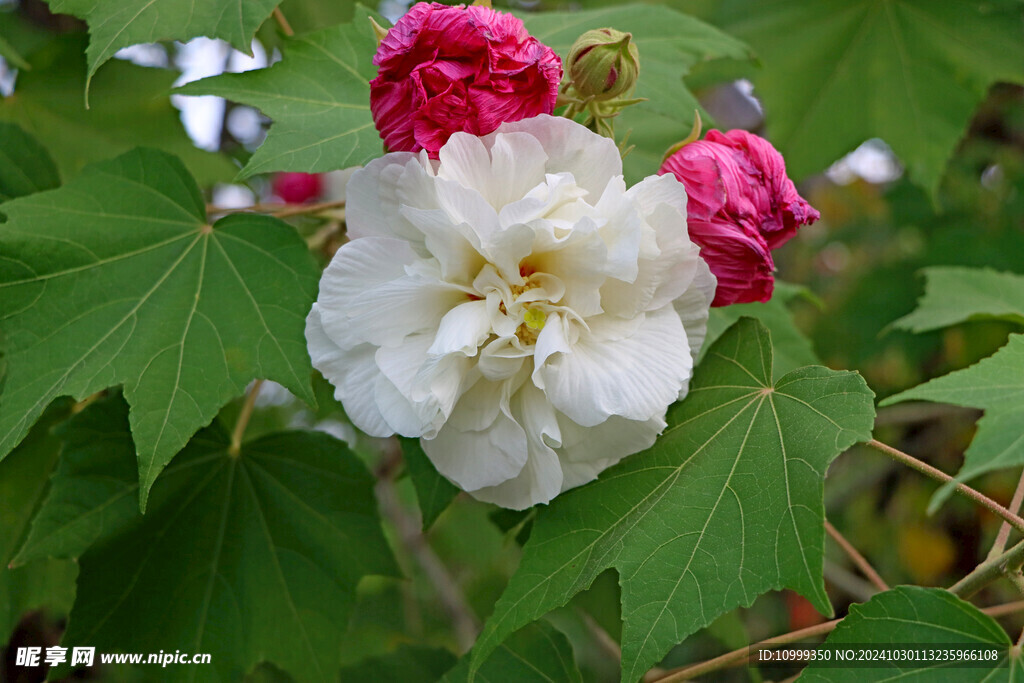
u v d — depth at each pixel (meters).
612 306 0.56
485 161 0.56
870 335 1.07
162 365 0.59
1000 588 1.06
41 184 0.65
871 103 0.76
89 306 0.60
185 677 0.63
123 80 0.70
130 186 0.62
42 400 0.58
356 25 0.65
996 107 1.09
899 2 0.74
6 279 0.59
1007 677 0.54
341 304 0.56
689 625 0.53
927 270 0.75
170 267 0.61
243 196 0.92
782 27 0.76
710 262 0.57
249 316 0.60
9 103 0.70
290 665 0.64
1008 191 1.08
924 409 1.05
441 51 0.56
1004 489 1.06
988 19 0.73
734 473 0.56
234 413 0.72
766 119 0.78
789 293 0.75
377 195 0.56
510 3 0.81
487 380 0.56
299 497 0.64
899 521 1.15
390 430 0.56
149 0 0.60
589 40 0.58
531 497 0.57
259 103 0.62
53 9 0.60
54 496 0.62
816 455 0.55
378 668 0.69
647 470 0.57
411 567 1.12
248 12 0.59
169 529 0.63
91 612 0.62
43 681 0.74
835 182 1.30
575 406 0.55
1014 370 0.56
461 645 0.87
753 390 0.58
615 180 0.55
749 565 0.54
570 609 0.77
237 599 0.63
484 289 0.56
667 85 0.65
